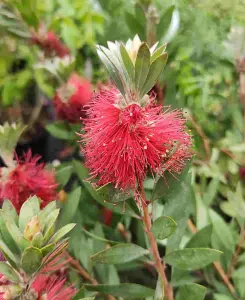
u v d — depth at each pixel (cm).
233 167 20
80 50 31
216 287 15
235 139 21
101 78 25
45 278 11
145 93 11
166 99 18
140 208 12
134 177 11
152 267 16
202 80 24
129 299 15
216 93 24
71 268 15
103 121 11
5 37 29
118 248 12
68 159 28
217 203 20
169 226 11
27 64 35
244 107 20
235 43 20
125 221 18
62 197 16
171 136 11
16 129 14
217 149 20
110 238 17
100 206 19
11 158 15
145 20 18
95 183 12
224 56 21
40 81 27
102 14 26
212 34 25
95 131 11
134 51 11
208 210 16
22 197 14
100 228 16
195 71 26
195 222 17
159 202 16
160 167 11
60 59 21
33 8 24
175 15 19
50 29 27
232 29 20
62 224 15
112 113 11
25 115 35
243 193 19
